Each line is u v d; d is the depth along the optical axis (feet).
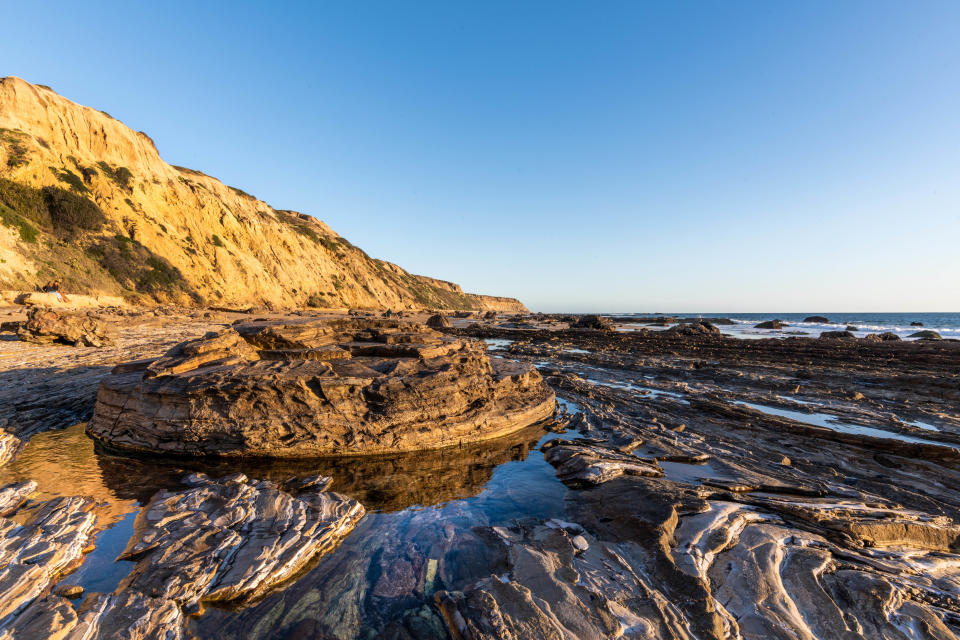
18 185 135.23
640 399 55.93
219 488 25.98
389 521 24.20
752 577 17.65
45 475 28.40
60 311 73.72
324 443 34.37
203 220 202.39
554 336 159.94
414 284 450.71
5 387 43.27
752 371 78.13
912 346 108.17
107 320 103.19
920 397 56.59
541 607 15.76
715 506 23.76
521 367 53.83
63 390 44.32
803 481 30.45
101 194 162.40
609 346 122.01
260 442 33.32
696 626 15.05
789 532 21.53
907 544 21.65
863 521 22.20
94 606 15.34
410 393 38.78
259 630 15.16
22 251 122.83
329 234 368.89
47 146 155.43
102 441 34.30
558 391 61.16
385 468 33.14
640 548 19.97
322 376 36.27
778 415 49.78
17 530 20.15
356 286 301.84
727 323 295.69
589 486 28.94
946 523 23.18
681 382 68.69
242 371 36.32
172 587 16.70
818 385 65.62
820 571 18.07
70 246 142.10
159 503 23.80
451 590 17.75
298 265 254.88
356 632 15.23
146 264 163.22
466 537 22.21
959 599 16.58
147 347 72.69
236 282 199.21
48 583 16.87
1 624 14.14
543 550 20.18
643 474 30.53
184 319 125.70
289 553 19.44
